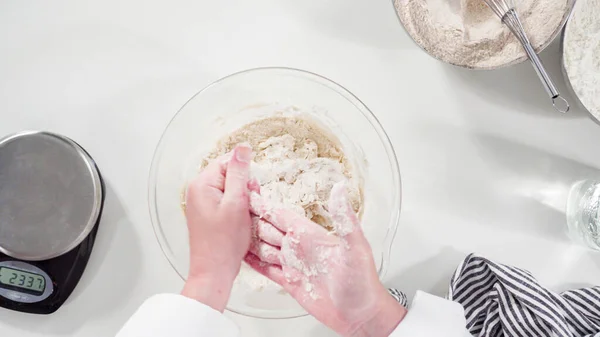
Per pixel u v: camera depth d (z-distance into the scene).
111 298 0.83
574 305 0.82
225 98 0.81
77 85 0.84
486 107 0.85
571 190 0.86
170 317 0.71
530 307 0.79
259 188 0.77
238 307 0.81
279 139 0.81
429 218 0.85
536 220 0.85
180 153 0.82
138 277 0.83
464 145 0.85
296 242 0.73
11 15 0.84
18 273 0.79
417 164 0.85
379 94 0.85
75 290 0.83
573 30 0.80
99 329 0.83
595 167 0.86
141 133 0.84
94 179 0.78
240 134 0.82
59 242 0.77
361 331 0.74
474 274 0.81
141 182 0.84
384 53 0.85
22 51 0.84
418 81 0.85
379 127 0.80
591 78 0.80
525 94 0.85
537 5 0.78
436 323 0.73
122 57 0.84
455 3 0.80
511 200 0.85
